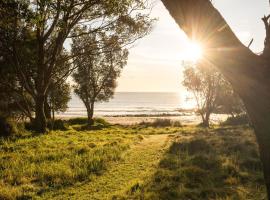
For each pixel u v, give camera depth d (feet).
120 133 98.73
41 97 94.07
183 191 33.12
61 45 93.66
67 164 46.06
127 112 454.81
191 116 372.58
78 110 510.99
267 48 11.14
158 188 34.65
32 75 113.80
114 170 44.11
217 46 10.54
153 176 39.45
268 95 11.05
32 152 55.98
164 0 10.41
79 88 181.37
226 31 10.44
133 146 64.28
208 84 187.73
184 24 10.51
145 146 64.28
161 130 114.62
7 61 109.60
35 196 33.76
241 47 10.74
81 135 87.15
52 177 39.34
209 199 31.73
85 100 181.68
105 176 41.32
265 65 10.86
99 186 37.29
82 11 87.81
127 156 52.95
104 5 88.58
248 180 38.55
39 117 93.97
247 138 71.92
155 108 580.30
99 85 183.11
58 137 79.46
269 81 10.92
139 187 35.58
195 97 191.93
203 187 35.29
